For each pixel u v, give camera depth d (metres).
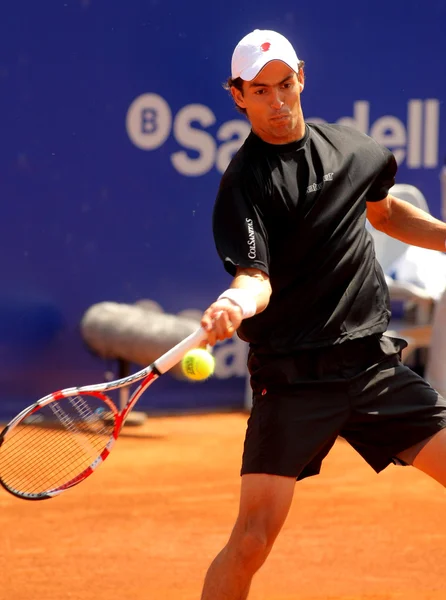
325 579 14.76
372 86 28.17
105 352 26.14
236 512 18.55
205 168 27.34
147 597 13.96
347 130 11.17
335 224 10.62
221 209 10.38
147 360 25.72
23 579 14.73
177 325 26.02
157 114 26.84
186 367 10.52
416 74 28.41
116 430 11.01
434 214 28.97
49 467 17.25
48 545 16.47
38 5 25.77
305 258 10.57
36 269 26.48
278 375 10.65
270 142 10.49
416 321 27.58
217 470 21.80
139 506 18.91
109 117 26.56
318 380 10.67
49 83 26.08
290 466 10.38
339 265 10.66
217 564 10.42
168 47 26.70
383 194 11.79
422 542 16.62
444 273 26.45
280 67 10.18
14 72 25.80
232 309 9.40
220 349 28.06
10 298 26.34
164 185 27.12
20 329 26.47
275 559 15.70
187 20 26.72
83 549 16.25
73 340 26.88
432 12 28.28
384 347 11.05
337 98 27.98
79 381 27.00
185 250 27.47
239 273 10.11
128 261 27.12
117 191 26.83
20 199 26.17
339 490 20.02
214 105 27.22
